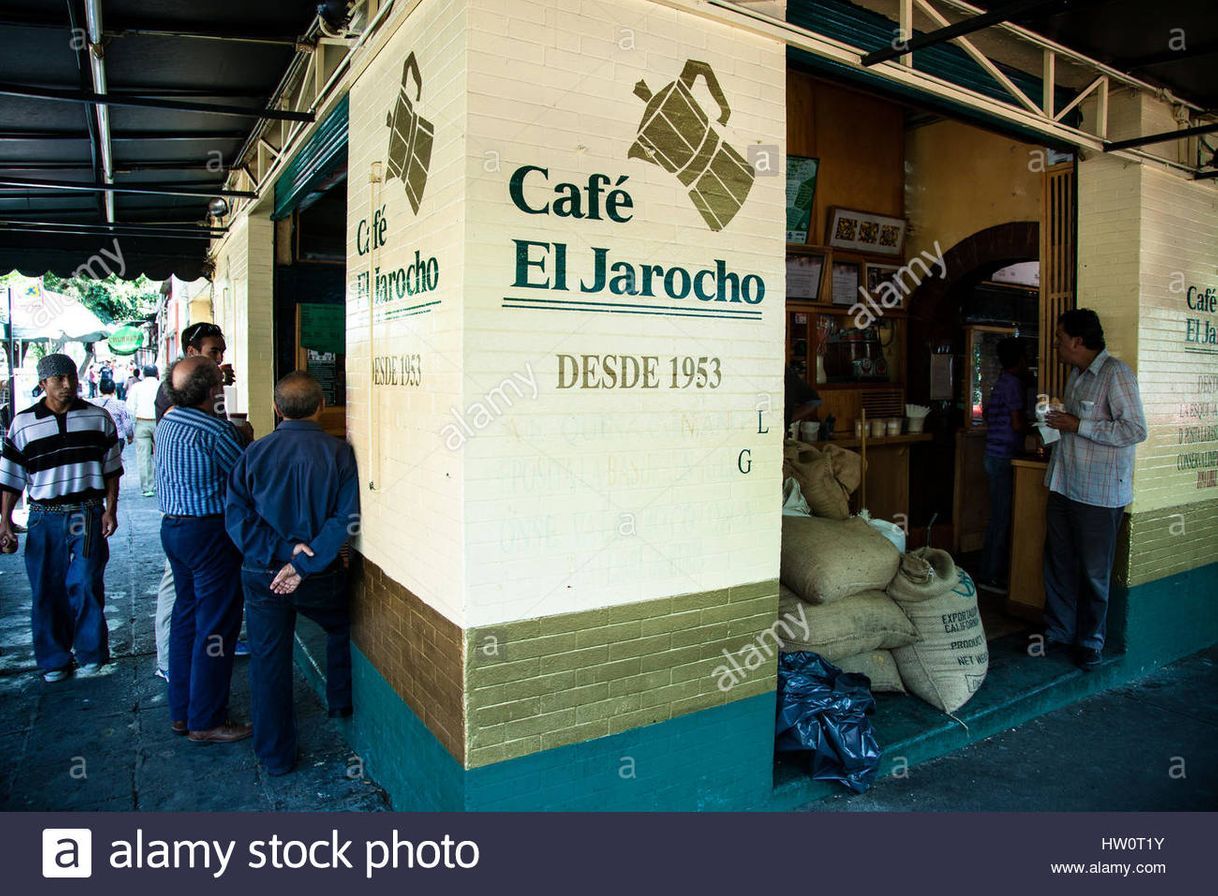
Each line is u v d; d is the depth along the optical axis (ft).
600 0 8.07
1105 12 11.53
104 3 10.42
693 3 8.54
